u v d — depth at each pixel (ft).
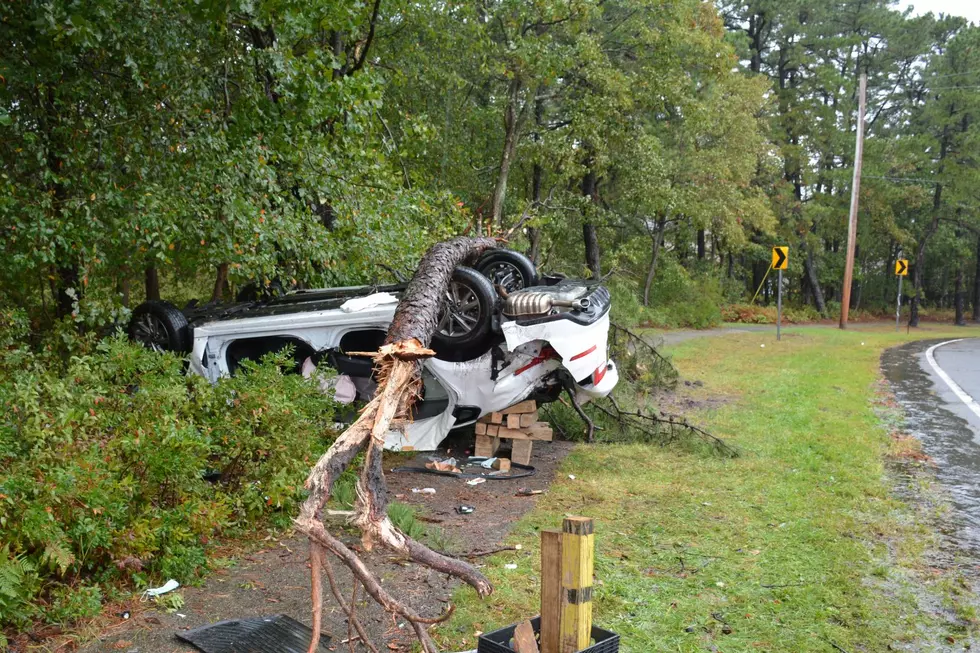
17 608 12.59
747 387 46.57
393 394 11.48
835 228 178.09
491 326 23.82
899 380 53.06
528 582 15.97
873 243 184.24
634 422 31.73
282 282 32.99
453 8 55.52
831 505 22.13
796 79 177.37
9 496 13.10
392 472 25.25
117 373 20.02
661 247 129.39
